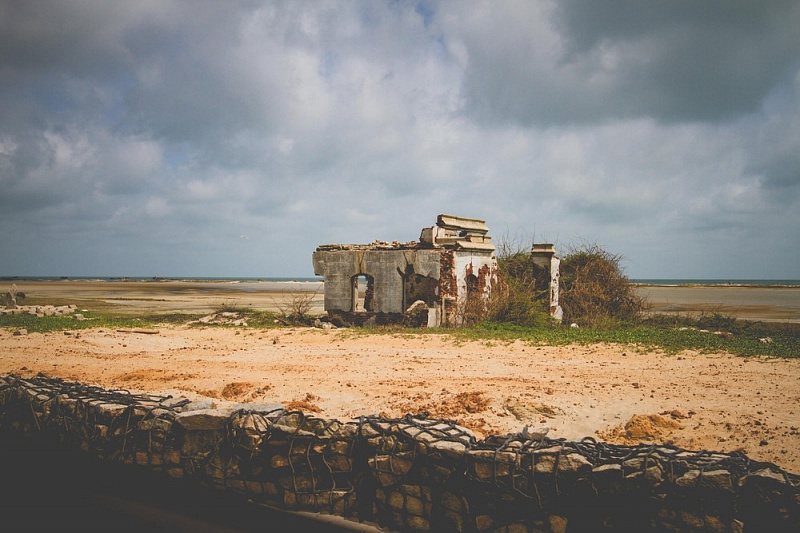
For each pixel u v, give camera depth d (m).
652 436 8.09
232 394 10.90
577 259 29.06
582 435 8.28
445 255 22.88
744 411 9.09
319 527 5.54
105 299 54.72
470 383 11.47
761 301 60.56
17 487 6.81
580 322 25.70
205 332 20.64
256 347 17.06
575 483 4.69
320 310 38.00
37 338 18.23
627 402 9.79
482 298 23.97
